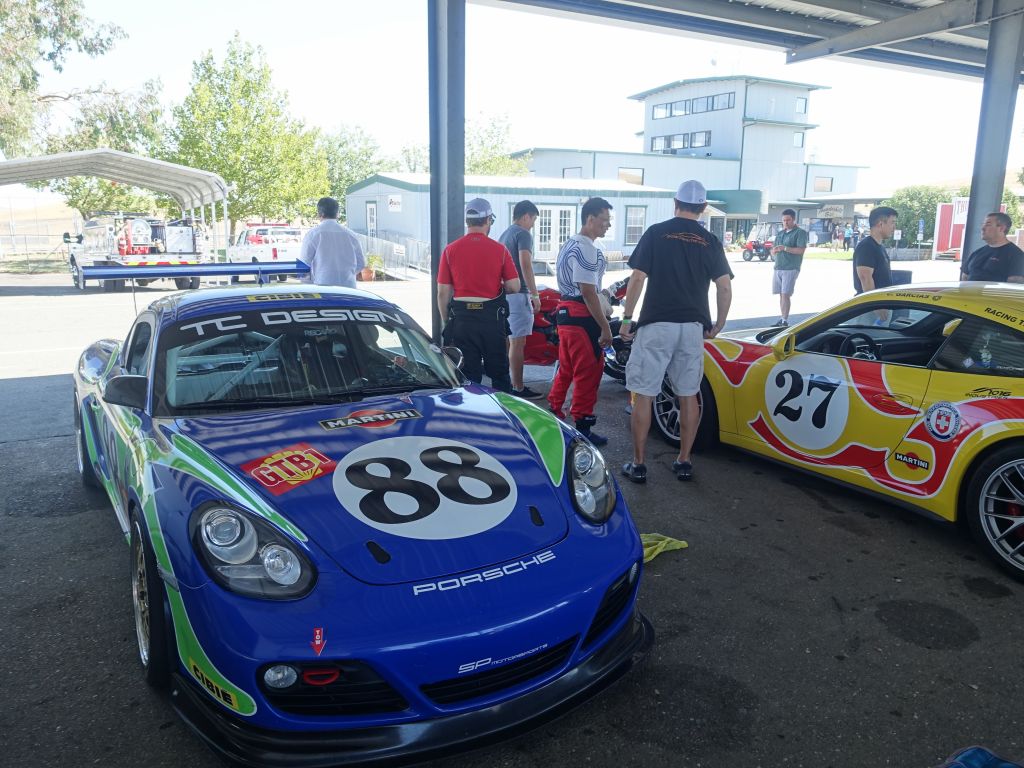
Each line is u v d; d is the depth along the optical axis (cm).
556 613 200
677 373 430
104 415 333
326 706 185
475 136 4516
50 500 412
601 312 469
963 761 178
